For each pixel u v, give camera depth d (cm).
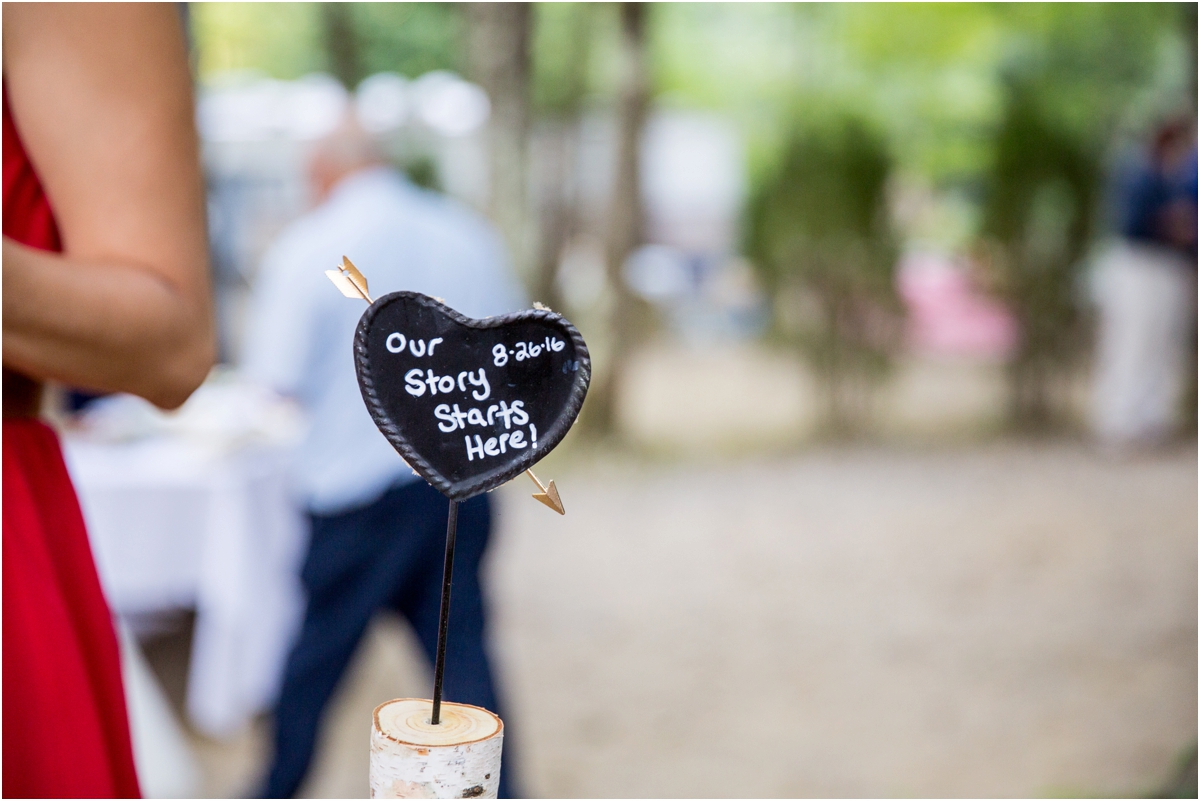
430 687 232
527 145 723
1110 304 732
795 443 755
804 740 328
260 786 240
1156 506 593
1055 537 541
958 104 952
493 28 712
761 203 753
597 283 1001
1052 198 748
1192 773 244
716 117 1645
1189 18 823
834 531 559
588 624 431
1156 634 413
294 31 1354
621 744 326
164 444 311
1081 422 796
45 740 96
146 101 99
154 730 268
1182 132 705
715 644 409
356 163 248
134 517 290
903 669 384
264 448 316
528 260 728
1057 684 369
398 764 74
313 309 232
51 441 108
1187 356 784
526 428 81
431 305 80
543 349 82
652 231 1591
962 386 932
